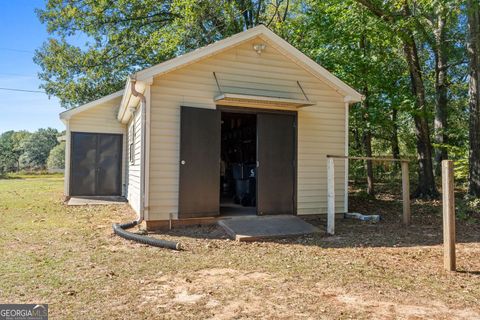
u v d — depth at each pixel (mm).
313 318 2961
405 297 3469
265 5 16875
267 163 7668
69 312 3055
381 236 6422
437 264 4648
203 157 7047
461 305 3273
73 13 16266
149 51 16250
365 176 16984
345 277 4094
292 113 7934
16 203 10766
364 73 11219
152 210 6746
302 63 7953
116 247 5469
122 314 3027
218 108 7258
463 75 14977
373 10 10492
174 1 14719
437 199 11000
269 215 7621
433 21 12344
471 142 9477
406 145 17078
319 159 8164
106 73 17406
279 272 4281
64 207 10000
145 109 6719
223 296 3473
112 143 12781
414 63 11055
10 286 3682
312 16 12477
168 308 3166
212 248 5500
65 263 4559
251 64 7570
